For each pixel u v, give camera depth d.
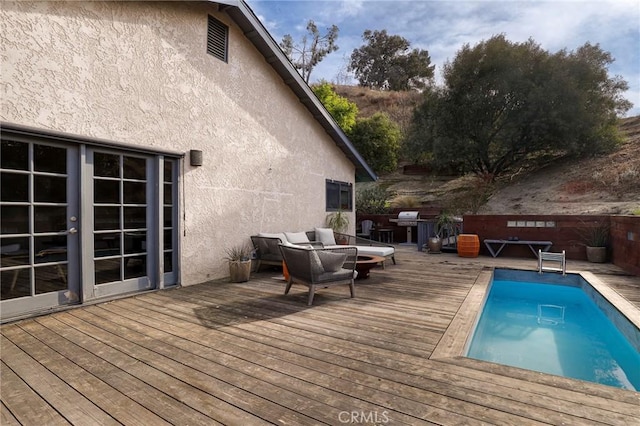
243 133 6.66
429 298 4.70
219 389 2.29
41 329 3.46
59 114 3.98
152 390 2.28
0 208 3.65
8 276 3.70
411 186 18.44
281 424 1.90
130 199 4.83
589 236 8.09
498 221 9.13
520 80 13.88
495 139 15.02
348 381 2.39
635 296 4.73
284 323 3.65
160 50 5.13
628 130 16.73
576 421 1.90
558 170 14.92
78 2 4.15
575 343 4.03
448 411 2.01
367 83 38.94
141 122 4.87
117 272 4.68
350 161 10.97
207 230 5.91
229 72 6.34
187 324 3.62
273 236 6.63
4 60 3.56
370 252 7.21
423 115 16.81
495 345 3.97
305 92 8.06
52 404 2.12
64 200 4.15
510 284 7.06
